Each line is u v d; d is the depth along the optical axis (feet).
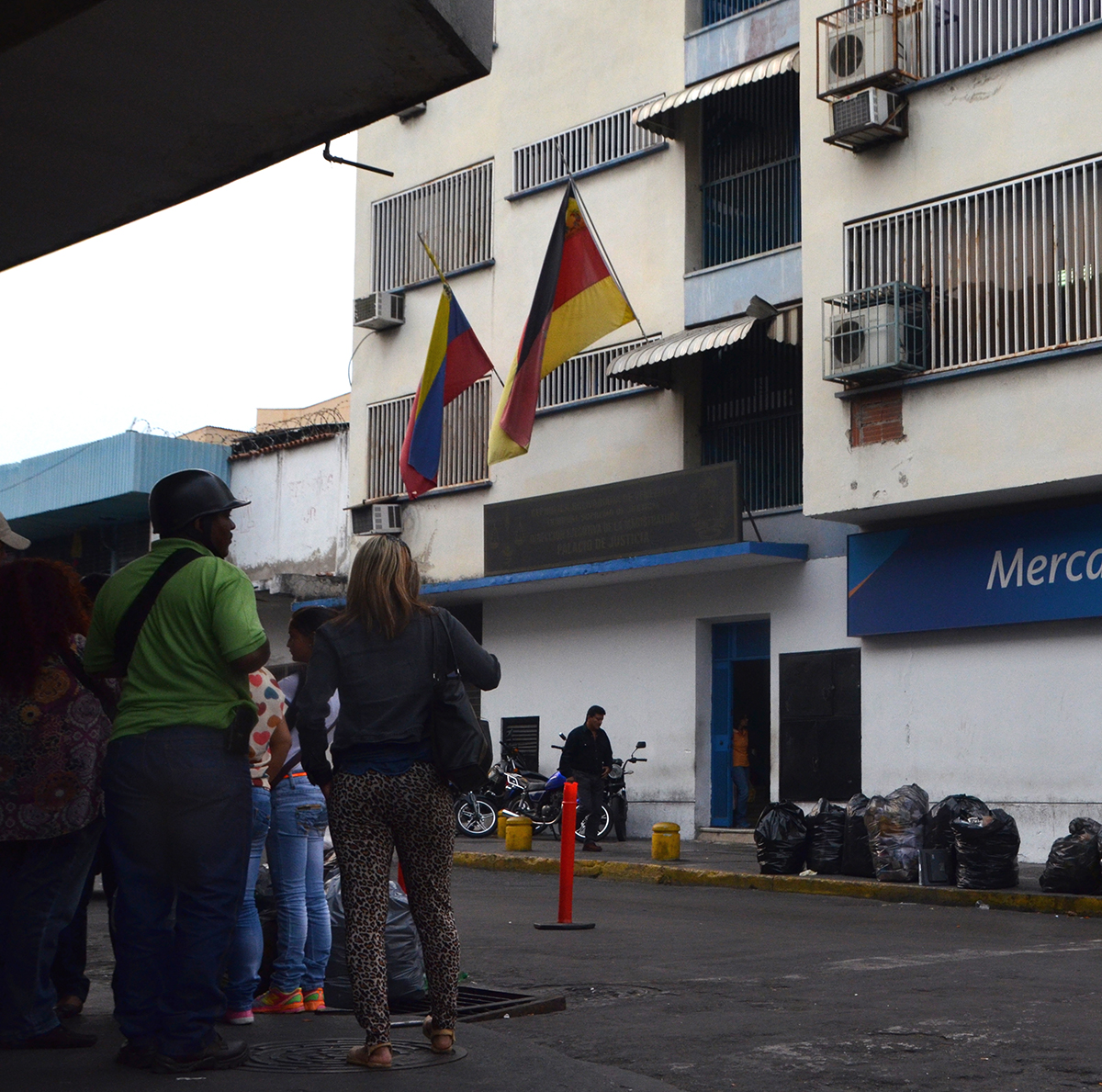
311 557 85.30
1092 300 46.91
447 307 65.82
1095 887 39.09
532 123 71.82
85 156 20.70
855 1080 17.04
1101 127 47.11
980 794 52.26
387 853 16.80
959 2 51.31
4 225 23.22
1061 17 48.75
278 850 20.13
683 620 64.44
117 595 16.60
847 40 53.01
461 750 16.56
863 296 52.54
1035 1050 18.72
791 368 61.21
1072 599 49.21
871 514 54.08
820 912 38.11
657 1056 18.58
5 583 17.03
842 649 57.67
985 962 27.35
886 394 52.08
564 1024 20.95
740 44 61.87
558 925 33.37
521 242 71.77
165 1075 15.62
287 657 87.56
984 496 49.83
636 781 65.46
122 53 17.87
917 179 51.90
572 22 70.49
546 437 69.51
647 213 65.98
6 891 17.02
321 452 85.40
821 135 55.01
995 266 49.57
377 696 16.56
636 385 65.72
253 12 16.90
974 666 53.01
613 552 63.98
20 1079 15.26
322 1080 15.52
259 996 20.71
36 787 16.69
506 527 69.31
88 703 17.17
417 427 66.23
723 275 62.28
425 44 17.71
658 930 33.22
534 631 71.72
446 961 17.17
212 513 17.25
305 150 20.62
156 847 16.02
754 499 62.03
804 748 58.70
